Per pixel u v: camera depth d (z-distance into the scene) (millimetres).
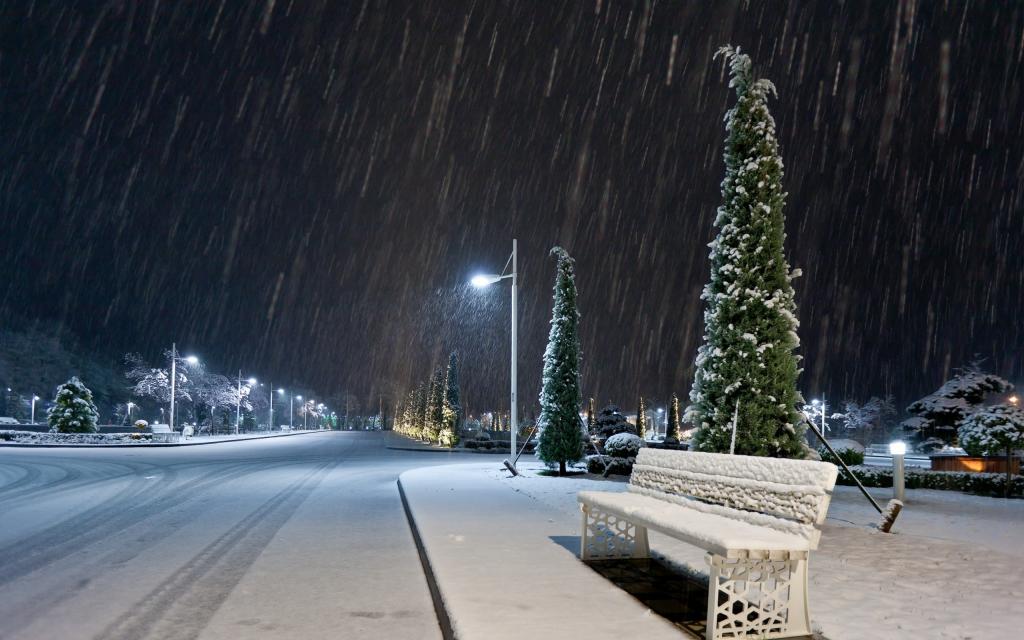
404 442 61812
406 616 6066
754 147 11953
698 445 11625
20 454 36281
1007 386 32469
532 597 5910
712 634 4836
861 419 81188
